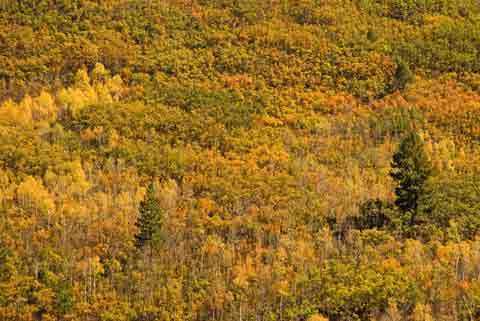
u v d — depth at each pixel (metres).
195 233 142.62
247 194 156.38
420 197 137.75
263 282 124.62
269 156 177.75
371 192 157.12
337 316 115.69
